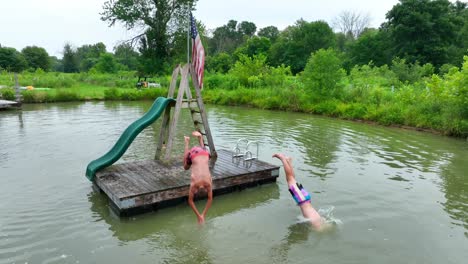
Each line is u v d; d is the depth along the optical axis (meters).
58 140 12.70
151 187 6.61
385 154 11.09
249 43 67.94
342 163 9.91
